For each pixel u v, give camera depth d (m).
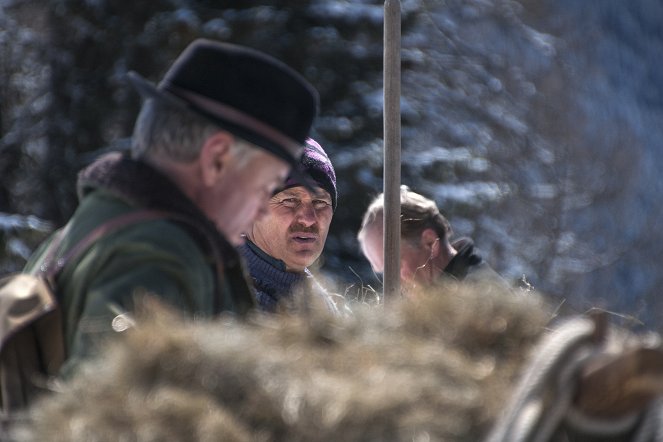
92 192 5.12
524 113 53.22
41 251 5.51
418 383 3.96
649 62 68.38
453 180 40.62
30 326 4.93
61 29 40.69
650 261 54.69
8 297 4.98
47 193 40.00
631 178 56.22
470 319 4.31
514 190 46.81
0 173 40.12
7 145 40.22
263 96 5.14
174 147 5.10
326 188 8.63
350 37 39.72
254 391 4.01
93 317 4.63
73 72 40.53
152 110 5.20
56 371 4.88
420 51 44.94
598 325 3.65
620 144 57.59
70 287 4.89
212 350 4.11
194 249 4.88
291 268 8.55
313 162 8.60
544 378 3.60
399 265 6.89
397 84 6.95
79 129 40.38
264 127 5.15
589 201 54.03
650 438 3.64
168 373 4.07
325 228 8.69
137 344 4.12
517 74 53.31
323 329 4.34
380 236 8.98
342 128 37.62
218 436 3.84
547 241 48.69
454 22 49.94
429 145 42.59
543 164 51.00
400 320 4.42
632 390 3.56
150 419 3.90
